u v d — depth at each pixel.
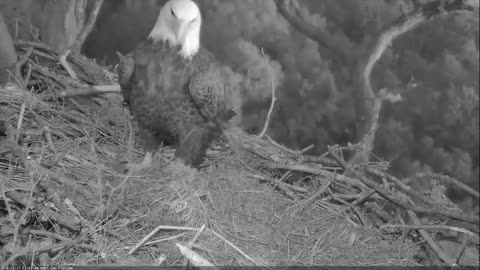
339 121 7.00
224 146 4.71
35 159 4.03
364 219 4.34
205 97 4.13
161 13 4.10
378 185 4.28
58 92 4.64
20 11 5.51
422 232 4.09
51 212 3.66
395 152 7.14
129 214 3.88
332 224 4.20
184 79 4.10
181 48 4.05
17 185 3.76
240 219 4.06
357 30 6.98
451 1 6.48
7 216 3.61
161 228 3.76
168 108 4.15
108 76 5.33
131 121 4.82
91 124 4.60
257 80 7.00
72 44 5.58
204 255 3.75
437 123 7.22
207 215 3.95
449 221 4.31
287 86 7.05
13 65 4.71
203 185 4.14
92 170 4.07
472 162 7.19
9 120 4.25
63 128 4.45
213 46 7.06
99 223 3.72
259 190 4.28
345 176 4.48
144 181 4.13
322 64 7.11
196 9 4.05
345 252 4.01
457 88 7.29
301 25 6.86
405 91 7.23
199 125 4.28
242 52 7.07
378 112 6.72
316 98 7.05
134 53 4.17
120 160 4.40
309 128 6.98
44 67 4.96
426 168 7.11
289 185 4.47
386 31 6.67
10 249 3.42
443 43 7.33
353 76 6.79
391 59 7.27
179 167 4.23
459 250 4.01
